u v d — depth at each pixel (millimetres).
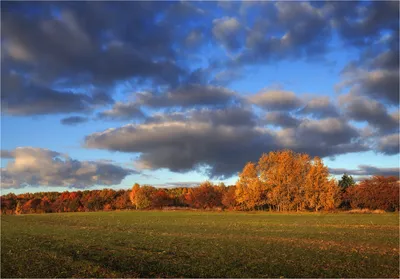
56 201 189500
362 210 111062
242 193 124250
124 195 175750
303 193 122562
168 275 23312
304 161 122438
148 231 54156
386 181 118312
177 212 122812
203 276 23125
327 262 27844
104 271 24156
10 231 54781
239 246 36781
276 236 46406
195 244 38312
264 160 124688
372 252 32656
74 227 62875
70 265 26141
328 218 82812
